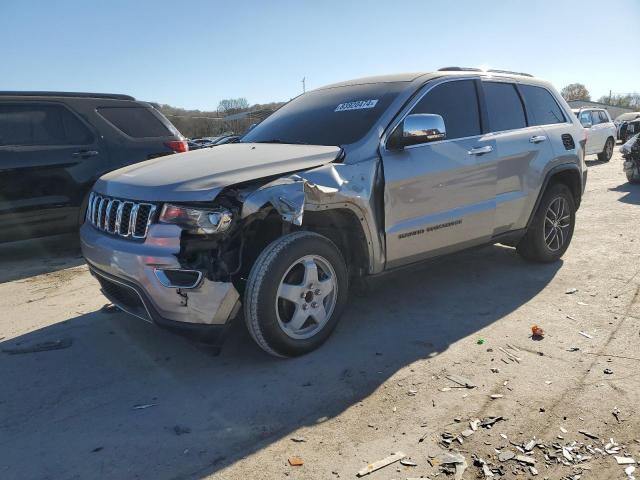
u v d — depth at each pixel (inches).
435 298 179.6
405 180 151.9
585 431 104.3
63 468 98.0
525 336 148.1
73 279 218.7
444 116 169.5
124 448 103.3
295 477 94.1
